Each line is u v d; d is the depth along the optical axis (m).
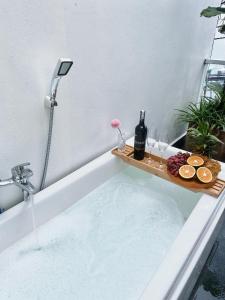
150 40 1.93
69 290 1.12
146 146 1.76
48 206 1.36
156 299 0.86
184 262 1.00
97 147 1.77
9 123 1.14
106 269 1.21
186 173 1.44
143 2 1.70
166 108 2.57
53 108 1.25
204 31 2.79
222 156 2.61
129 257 1.27
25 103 1.18
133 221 1.48
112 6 1.47
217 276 1.48
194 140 2.53
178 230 1.42
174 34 2.23
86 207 1.54
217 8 2.23
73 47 1.33
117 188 1.72
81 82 1.45
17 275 1.17
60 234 1.37
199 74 3.09
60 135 1.43
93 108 1.61
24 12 1.05
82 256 1.27
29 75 1.16
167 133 2.79
